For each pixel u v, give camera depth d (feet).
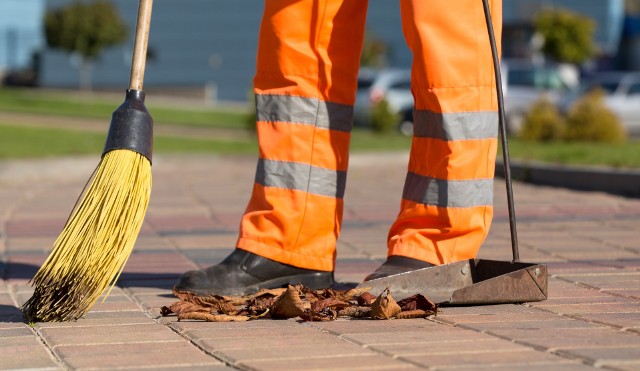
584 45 134.41
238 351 11.59
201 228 26.35
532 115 66.23
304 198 15.51
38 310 13.62
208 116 108.68
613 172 34.86
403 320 13.60
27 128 82.33
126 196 13.71
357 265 19.69
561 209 29.78
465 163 14.82
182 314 13.82
